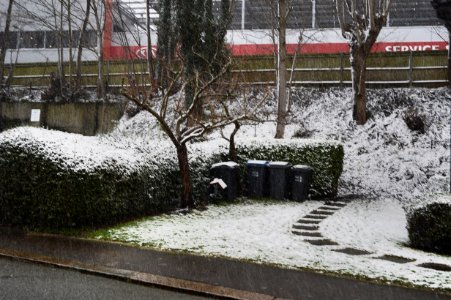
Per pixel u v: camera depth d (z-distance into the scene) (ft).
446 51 82.12
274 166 50.60
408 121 72.08
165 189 40.19
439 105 75.05
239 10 112.47
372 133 72.59
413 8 116.06
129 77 70.79
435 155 65.72
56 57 129.29
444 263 26.61
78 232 30.71
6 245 27.09
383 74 84.38
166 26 82.28
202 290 20.42
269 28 104.88
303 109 81.56
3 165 32.45
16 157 32.01
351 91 83.76
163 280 21.50
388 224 39.65
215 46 71.31
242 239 30.17
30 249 26.27
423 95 78.18
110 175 32.91
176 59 63.26
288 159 53.26
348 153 69.31
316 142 53.62
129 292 20.30
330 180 52.95
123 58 113.60
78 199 30.89
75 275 22.41
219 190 47.44
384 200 54.03
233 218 38.19
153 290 20.77
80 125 85.61
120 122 83.97
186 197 41.04
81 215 31.12
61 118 86.48
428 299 19.98
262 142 53.88
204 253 26.40
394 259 27.14
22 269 23.08
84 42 110.01
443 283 22.27
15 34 130.11
